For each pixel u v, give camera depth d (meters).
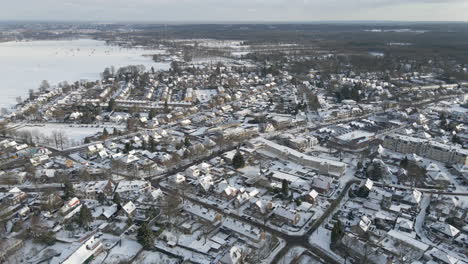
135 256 178.62
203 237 193.75
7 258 173.25
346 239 183.50
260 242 189.88
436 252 174.88
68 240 189.38
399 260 173.75
